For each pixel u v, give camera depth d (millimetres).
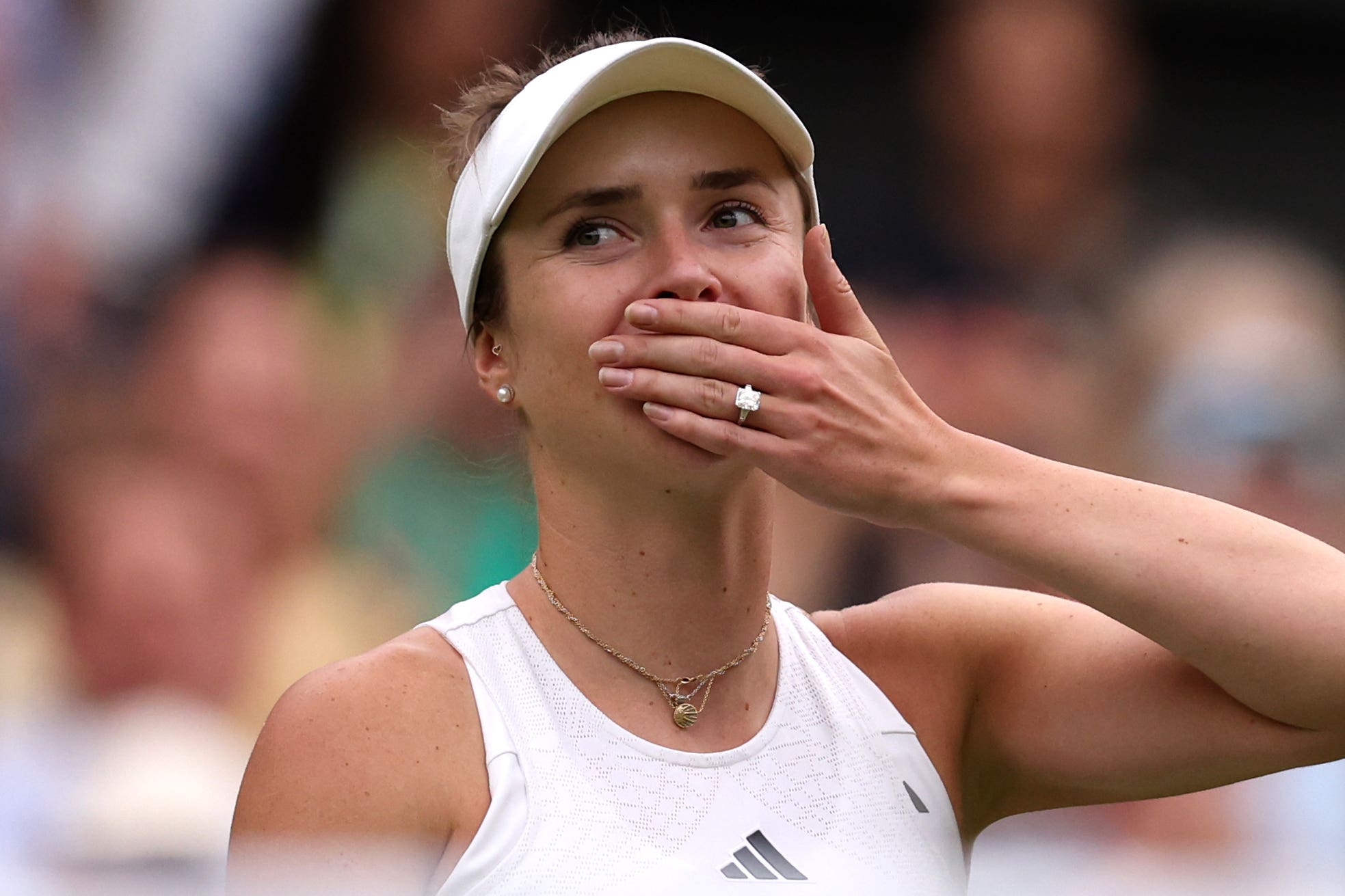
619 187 8094
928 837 8375
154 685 14297
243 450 15461
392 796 7566
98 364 15758
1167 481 19391
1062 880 13961
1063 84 20672
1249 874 13844
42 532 14758
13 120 15961
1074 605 9258
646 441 8008
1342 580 8016
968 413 19484
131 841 12062
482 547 15773
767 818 8016
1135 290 20656
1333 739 8188
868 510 8031
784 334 7910
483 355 8812
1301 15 21953
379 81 17406
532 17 18344
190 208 16781
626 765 7996
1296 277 20953
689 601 8336
